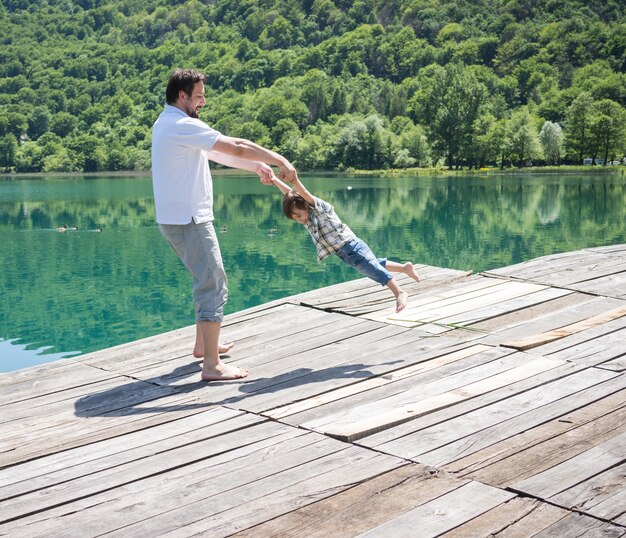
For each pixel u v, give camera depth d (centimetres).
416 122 11056
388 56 14788
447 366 440
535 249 1881
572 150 8312
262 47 16525
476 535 257
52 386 436
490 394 392
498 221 2573
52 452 337
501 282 658
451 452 323
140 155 11706
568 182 5369
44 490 300
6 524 274
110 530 268
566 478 296
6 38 17025
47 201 4369
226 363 464
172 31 17838
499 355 458
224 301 429
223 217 2938
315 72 13425
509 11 15012
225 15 18162
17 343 1086
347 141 9394
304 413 374
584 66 12088
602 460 310
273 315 577
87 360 487
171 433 355
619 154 8262
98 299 1405
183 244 415
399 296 447
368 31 15450
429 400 382
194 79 408
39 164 12062
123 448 339
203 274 418
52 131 13250
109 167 11769
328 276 1545
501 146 8356
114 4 19325
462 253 1827
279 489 295
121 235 2459
